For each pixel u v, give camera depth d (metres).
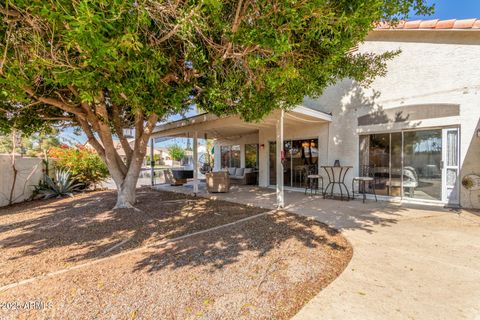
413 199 7.18
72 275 2.89
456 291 2.48
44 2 1.98
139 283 2.70
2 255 3.53
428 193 6.95
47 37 2.60
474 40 6.16
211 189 9.51
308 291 2.55
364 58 5.95
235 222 5.16
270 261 3.25
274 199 7.87
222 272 2.95
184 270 3.00
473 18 6.09
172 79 3.78
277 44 2.60
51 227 4.88
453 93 6.43
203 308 2.26
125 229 4.71
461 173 6.35
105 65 2.45
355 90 8.33
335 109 8.88
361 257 3.32
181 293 2.51
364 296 2.40
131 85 2.82
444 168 6.67
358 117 8.28
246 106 4.28
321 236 4.22
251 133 12.95
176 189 10.66
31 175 8.55
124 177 6.79
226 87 3.68
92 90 2.86
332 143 8.97
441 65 6.62
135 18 2.16
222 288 2.60
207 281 2.74
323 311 2.18
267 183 11.34
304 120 8.74
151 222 5.20
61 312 2.21
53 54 2.51
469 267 3.00
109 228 4.78
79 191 10.08
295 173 10.39
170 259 3.32
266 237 4.17
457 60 6.38
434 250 3.55
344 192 8.65
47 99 4.78
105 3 1.89
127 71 2.75
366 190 8.17
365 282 2.67
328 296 2.41
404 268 2.99
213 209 6.48
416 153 7.16
